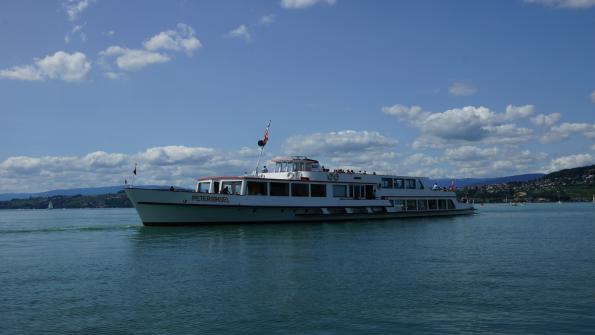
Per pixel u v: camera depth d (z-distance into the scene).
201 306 18.84
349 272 25.69
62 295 20.77
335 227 56.44
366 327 16.27
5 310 18.47
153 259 30.52
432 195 79.81
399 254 32.62
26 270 26.94
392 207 71.50
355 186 66.75
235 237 44.12
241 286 22.28
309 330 15.99
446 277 24.27
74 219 109.44
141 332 15.94
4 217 139.62
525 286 22.05
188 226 53.50
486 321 16.78
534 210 154.88
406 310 18.16
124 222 85.75
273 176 63.72
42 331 16.09
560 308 18.27
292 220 60.38
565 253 33.22
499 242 40.47
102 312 18.14
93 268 27.42
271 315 17.64
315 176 62.41
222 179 57.31
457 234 48.31
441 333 15.61
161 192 51.16
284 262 29.09
